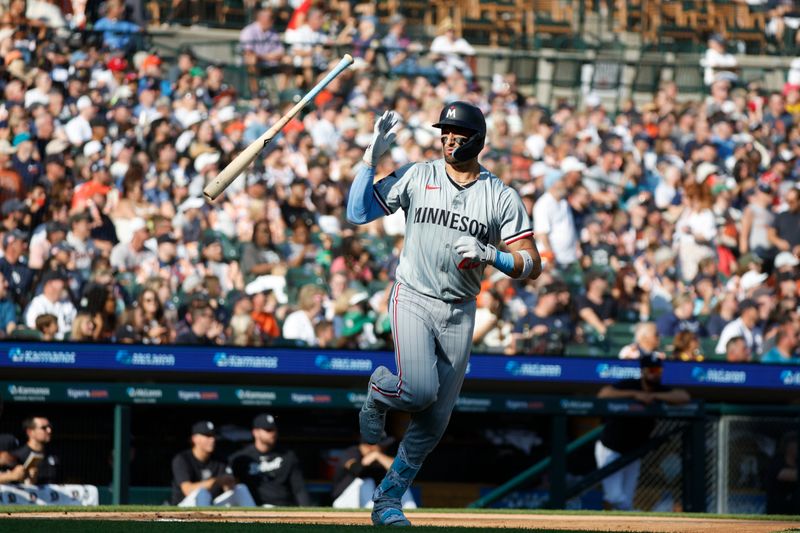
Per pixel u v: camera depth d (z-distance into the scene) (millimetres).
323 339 42781
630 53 59594
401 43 56531
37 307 40281
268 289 43625
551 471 41562
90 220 42688
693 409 41969
